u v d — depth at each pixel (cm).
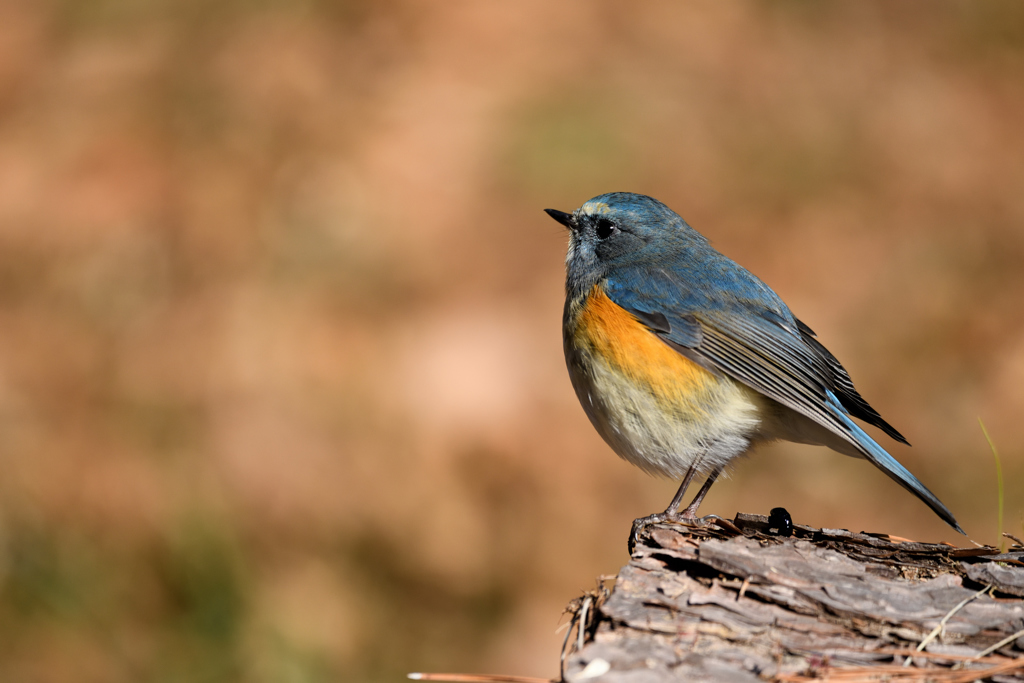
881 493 1260
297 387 1305
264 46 1720
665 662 462
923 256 1533
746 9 1923
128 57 1759
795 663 467
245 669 1112
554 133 1608
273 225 1473
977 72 1867
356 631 1148
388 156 1555
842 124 1738
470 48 1728
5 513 1191
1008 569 552
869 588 527
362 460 1251
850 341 1416
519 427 1277
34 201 1535
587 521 1217
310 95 1645
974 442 1303
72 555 1170
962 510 1241
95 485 1229
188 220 1481
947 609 514
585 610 528
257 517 1203
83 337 1373
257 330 1352
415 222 1486
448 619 1166
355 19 1764
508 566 1197
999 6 1975
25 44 1812
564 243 1458
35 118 1678
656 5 1877
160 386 1308
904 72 1841
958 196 1641
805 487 1267
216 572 1166
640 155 1611
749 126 1706
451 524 1215
